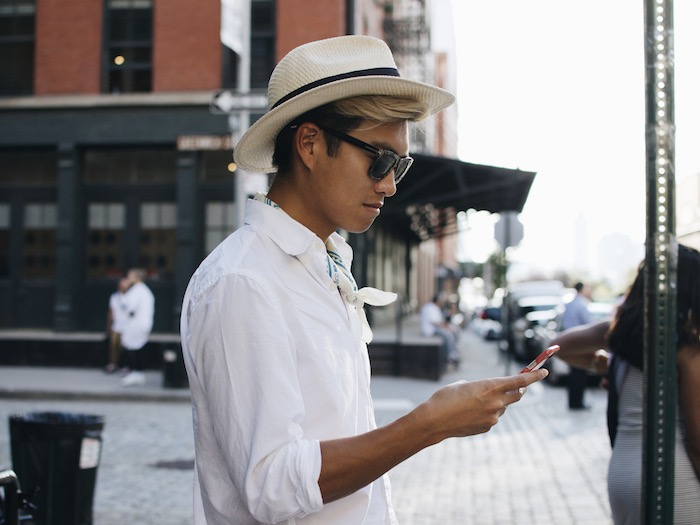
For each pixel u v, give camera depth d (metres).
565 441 9.16
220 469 1.53
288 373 1.42
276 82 1.67
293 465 1.34
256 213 1.61
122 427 9.70
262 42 16.69
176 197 16.84
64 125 16.64
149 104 16.38
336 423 1.48
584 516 5.95
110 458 7.92
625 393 2.64
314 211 1.68
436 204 18.22
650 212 1.95
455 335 19.45
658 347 1.96
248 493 1.36
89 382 13.30
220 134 16.25
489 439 9.30
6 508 2.85
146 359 15.20
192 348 1.50
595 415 11.23
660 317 1.96
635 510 2.53
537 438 9.36
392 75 1.64
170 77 16.61
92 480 4.75
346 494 1.38
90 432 4.70
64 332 16.52
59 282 16.59
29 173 17.20
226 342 1.42
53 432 4.54
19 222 17.14
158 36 16.69
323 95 1.57
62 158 16.64
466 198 17.44
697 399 2.37
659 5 1.92
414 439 1.37
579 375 11.65
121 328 13.26
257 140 1.72
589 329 3.00
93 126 16.59
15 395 12.20
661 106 1.93
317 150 1.63
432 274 46.06
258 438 1.36
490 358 22.81
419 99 1.62
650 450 1.96
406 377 14.98
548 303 22.45
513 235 15.88
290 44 16.56
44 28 16.89
